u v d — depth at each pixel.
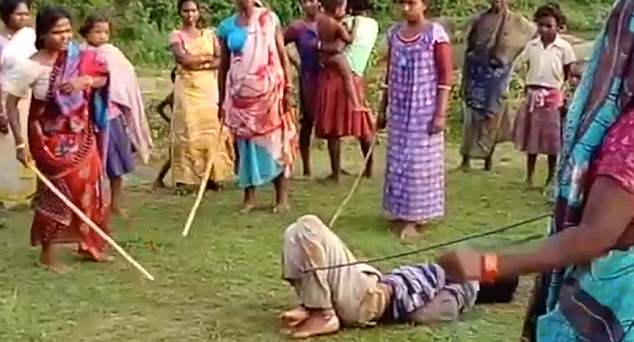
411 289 5.77
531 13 20.95
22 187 8.58
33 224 7.02
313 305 5.62
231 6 19.52
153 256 7.27
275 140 8.41
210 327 5.91
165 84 14.59
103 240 7.14
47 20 6.58
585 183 2.52
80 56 6.74
